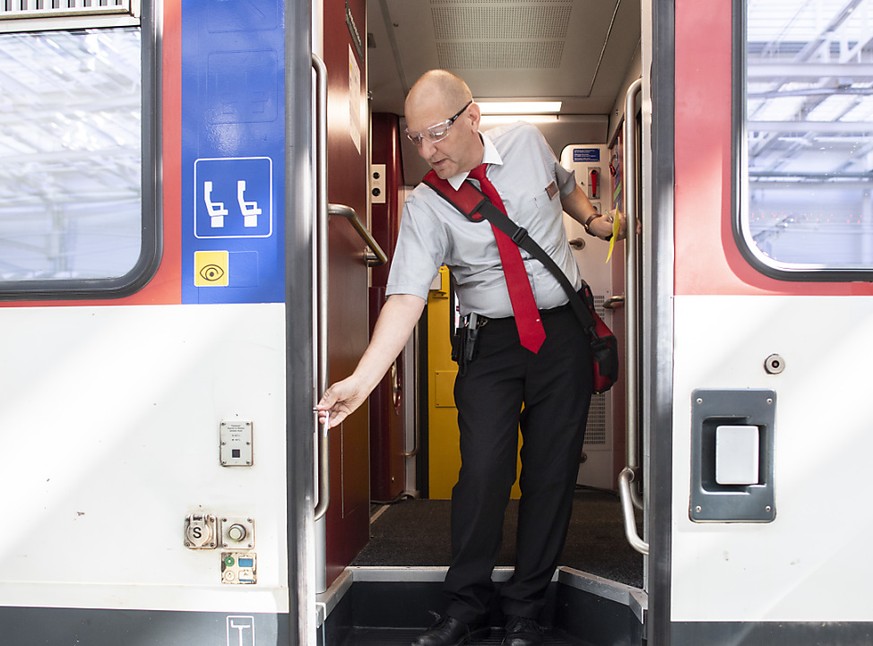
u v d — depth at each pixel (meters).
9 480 2.03
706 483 1.93
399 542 2.91
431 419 4.06
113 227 2.04
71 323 2.02
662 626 1.91
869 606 1.92
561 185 2.54
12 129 2.05
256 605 1.98
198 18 2.02
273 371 1.98
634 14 3.24
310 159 1.98
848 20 1.96
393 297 2.18
